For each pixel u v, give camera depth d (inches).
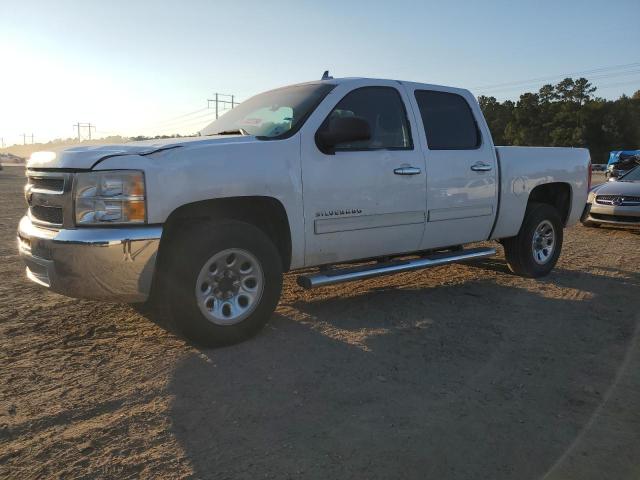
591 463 105.1
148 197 142.6
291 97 191.6
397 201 193.2
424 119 206.5
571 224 271.4
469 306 207.2
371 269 192.5
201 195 150.4
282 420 118.9
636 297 225.5
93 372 142.3
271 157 163.5
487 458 106.0
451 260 216.5
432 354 158.4
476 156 220.1
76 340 165.2
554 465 104.1
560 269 278.8
